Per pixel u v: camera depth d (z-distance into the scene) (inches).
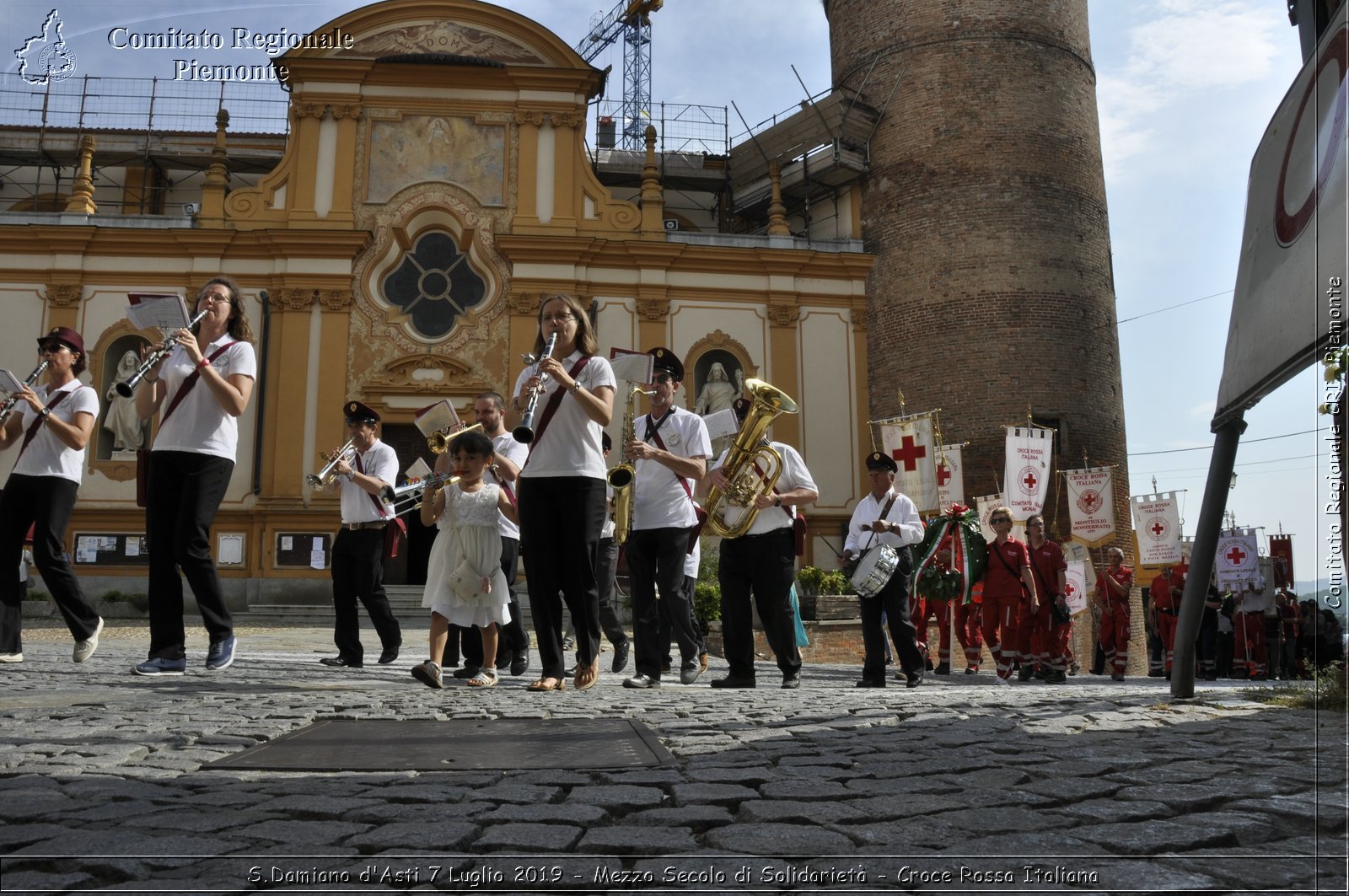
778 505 295.3
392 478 381.1
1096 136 1153.4
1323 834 92.6
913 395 1066.1
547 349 244.8
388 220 1047.0
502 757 134.6
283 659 404.8
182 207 1223.5
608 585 412.2
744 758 135.2
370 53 1075.9
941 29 1125.1
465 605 272.4
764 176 1208.8
